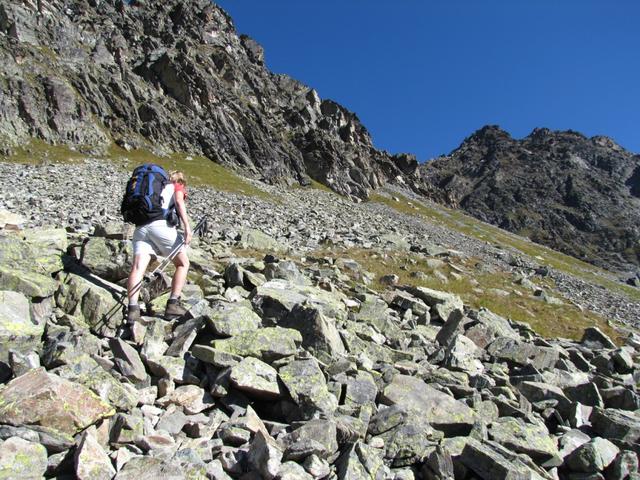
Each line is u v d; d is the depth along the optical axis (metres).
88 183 50.91
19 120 79.12
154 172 9.64
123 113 98.06
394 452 7.42
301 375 8.24
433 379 10.63
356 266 25.50
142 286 10.64
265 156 111.50
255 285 14.12
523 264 67.06
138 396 7.22
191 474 5.74
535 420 9.62
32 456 5.44
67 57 98.31
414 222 104.69
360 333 12.62
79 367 7.04
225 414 7.68
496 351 14.38
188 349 8.87
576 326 28.23
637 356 19.59
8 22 92.31
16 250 9.79
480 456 7.39
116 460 5.77
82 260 10.96
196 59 132.50
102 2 126.38
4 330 7.48
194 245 20.34
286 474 6.04
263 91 148.88
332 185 120.62
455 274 32.34
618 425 10.05
